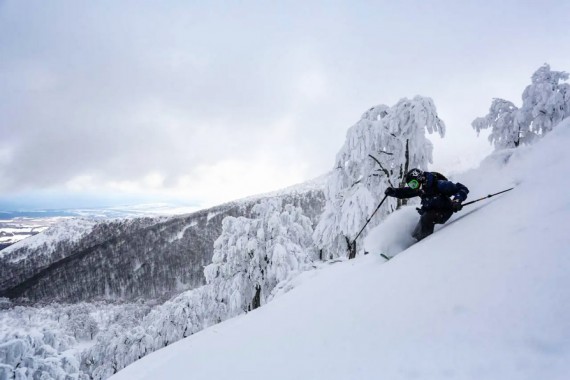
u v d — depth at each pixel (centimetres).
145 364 650
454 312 214
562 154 366
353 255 1193
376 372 194
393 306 268
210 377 310
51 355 1396
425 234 430
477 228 321
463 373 161
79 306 11719
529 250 228
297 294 593
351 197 1137
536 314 175
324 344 264
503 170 465
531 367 145
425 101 1080
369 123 1148
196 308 2277
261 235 1847
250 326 465
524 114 1344
